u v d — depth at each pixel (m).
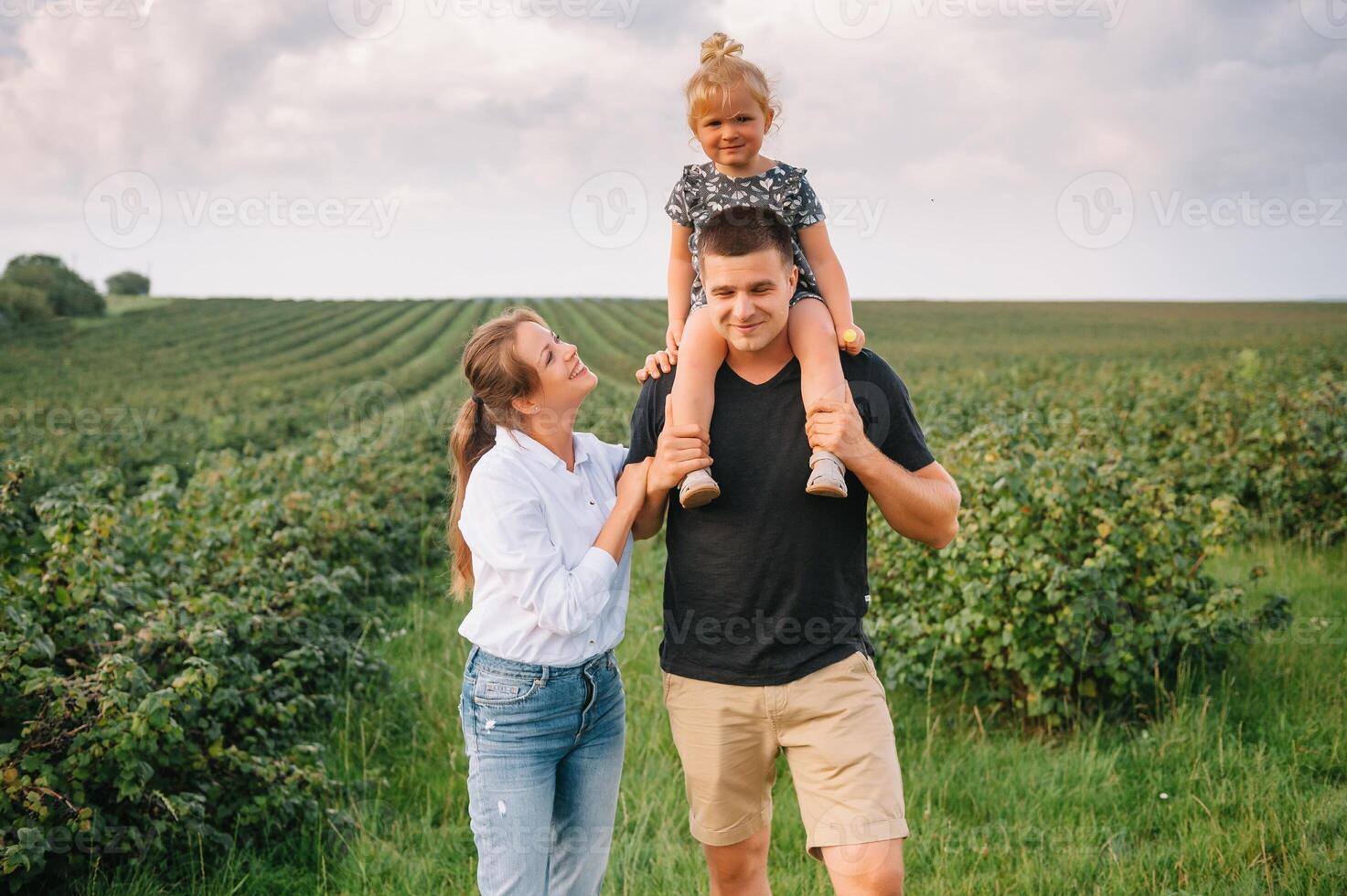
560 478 2.41
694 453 2.29
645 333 51.06
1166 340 42.94
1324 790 3.59
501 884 2.31
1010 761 4.08
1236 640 4.69
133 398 34.97
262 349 50.28
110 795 3.17
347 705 4.48
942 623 4.56
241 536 5.43
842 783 2.25
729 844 2.47
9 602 3.32
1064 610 4.18
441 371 42.12
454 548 2.63
